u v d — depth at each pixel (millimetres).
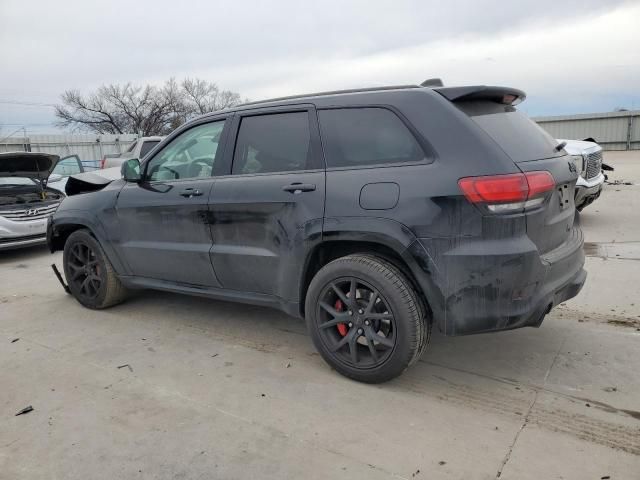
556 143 3576
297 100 3607
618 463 2445
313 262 3471
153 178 4395
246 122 3820
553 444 2609
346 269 3211
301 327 4398
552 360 3570
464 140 2930
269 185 3539
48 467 2568
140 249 4418
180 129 4242
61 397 3270
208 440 2752
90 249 4891
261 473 2469
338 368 3391
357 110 3312
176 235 4145
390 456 2562
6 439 2820
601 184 8188
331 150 3355
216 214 3830
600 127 33750
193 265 4082
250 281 3781
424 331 3113
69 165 13883
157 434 2822
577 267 3430
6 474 2525
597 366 3455
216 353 3902
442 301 2938
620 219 8477
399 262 3137
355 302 3246
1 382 3512
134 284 4688
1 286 6305
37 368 3725
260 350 3936
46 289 6016
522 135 3205
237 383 3396
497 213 2801
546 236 3068
